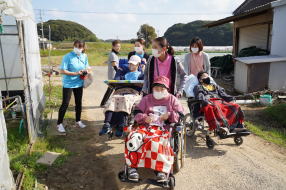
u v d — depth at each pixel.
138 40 6.41
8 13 4.15
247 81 9.30
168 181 3.48
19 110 6.34
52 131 5.92
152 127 3.83
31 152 4.68
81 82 5.93
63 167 4.37
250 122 6.72
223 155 4.94
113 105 5.07
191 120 5.91
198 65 5.95
